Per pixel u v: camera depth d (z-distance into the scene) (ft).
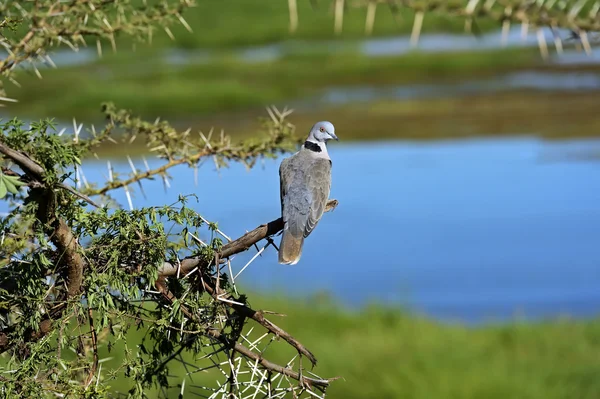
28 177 13.79
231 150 20.25
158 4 20.84
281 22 164.86
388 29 161.27
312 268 65.46
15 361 14.20
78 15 19.83
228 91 117.60
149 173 19.72
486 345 45.62
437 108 113.80
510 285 61.16
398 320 49.70
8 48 19.16
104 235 14.44
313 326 47.75
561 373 41.01
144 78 130.21
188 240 14.66
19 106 113.70
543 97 115.85
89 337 14.56
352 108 115.85
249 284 55.98
